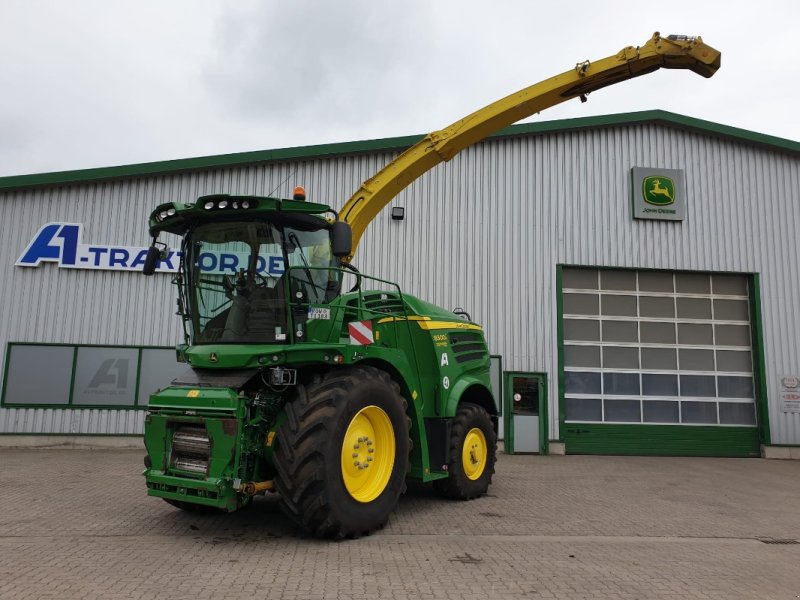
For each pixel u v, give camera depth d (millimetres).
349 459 5602
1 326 13406
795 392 15000
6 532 5828
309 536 5715
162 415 5645
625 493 9047
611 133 15383
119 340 13648
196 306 6207
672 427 14742
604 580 4672
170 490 5477
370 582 4406
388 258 14352
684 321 15219
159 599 3967
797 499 8906
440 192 14711
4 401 13219
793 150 15648
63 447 13219
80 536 5676
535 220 14844
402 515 6922
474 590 4312
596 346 14812
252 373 5551
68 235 13750
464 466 7891
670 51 8883
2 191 13695
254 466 5457
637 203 15102
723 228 15430
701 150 15609
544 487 9430
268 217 5914
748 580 4797
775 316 15281
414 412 6703
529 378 14336
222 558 4953
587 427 14500
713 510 7871
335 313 6324
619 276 15164
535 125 14930
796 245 15531
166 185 14156
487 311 14422
